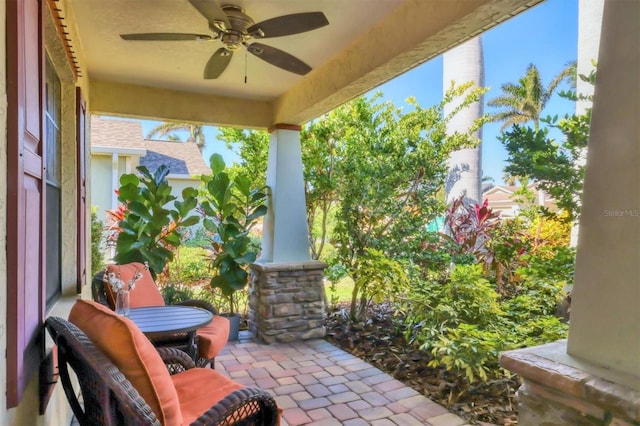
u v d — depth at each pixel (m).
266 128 4.64
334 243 4.92
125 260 4.07
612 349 1.25
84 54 3.25
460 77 6.38
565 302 3.25
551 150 2.53
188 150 13.43
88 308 1.55
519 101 15.02
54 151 2.47
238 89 4.16
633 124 1.20
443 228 5.05
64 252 2.63
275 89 4.16
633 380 1.17
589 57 3.26
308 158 5.01
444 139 5.16
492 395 2.84
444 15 2.22
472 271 3.52
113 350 1.33
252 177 5.50
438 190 5.12
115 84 3.93
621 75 1.24
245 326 4.77
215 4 2.17
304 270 4.38
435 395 2.91
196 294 5.21
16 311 1.16
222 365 3.55
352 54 3.08
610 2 1.28
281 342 4.21
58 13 2.02
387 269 4.07
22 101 1.23
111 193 8.98
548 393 1.33
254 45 2.55
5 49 1.16
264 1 2.45
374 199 4.70
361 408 2.72
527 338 2.80
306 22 2.26
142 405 1.24
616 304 1.24
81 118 2.79
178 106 4.19
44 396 1.58
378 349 3.89
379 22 2.75
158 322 2.44
